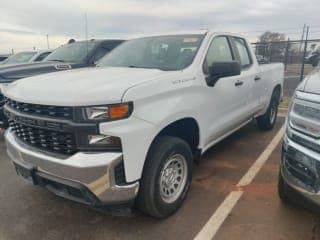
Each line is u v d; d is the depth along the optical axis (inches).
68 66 254.2
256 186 146.3
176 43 151.9
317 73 111.7
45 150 106.1
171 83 116.9
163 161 112.4
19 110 113.3
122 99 96.5
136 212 125.0
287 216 120.3
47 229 116.7
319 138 90.4
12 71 217.5
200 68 136.4
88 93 95.9
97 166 95.0
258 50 569.6
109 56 169.8
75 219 122.9
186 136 139.3
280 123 265.6
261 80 204.1
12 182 156.5
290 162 102.0
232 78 162.1
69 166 97.0
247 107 188.4
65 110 97.3
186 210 126.1
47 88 106.3
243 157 184.1
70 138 98.2
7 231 115.9
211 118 145.7
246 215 121.8
